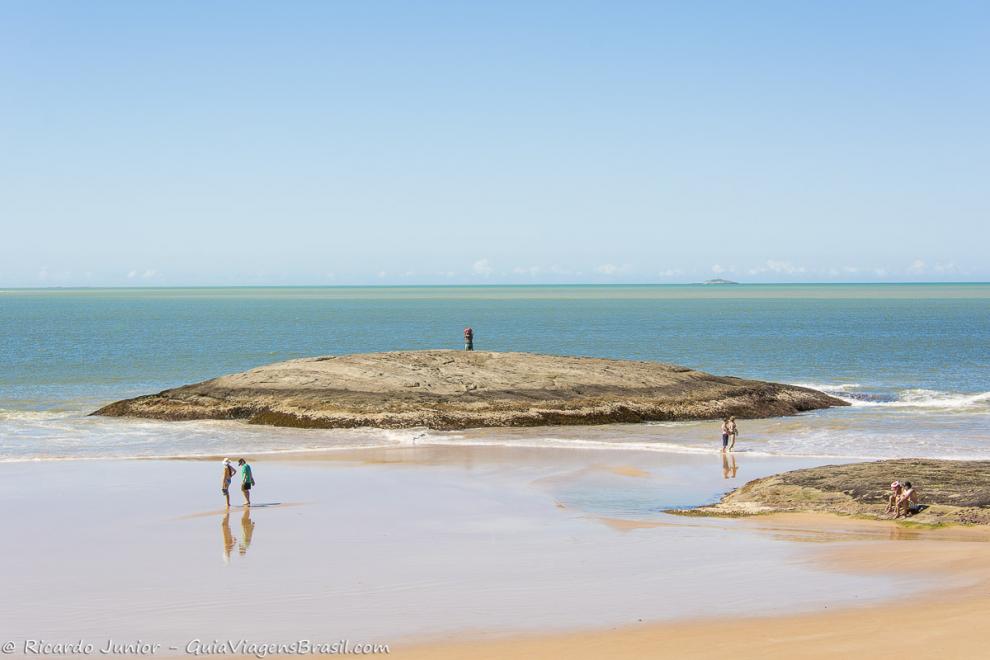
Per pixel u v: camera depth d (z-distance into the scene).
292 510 27.00
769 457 37.28
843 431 44.16
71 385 69.25
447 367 53.25
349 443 41.53
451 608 16.62
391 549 21.75
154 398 50.97
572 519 25.50
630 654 14.01
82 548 22.06
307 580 18.88
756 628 15.12
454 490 30.39
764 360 89.00
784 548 21.27
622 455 37.97
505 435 43.47
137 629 15.70
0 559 20.98
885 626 15.04
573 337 128.75
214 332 141.38
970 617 15.40
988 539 22.08
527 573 19.22
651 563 19.95
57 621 16.22
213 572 19.64
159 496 29.38
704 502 28.30
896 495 24.75
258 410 48.19
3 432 44.44
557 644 14.55
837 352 97.75
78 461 36.97
